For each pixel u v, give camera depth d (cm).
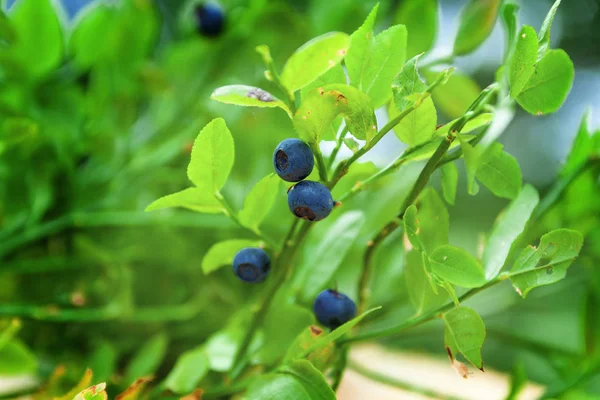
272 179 23
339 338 24
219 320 33
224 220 33
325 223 29
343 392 42
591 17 85
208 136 22
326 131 22
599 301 30
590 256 31
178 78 37
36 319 30
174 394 26
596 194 30
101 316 31
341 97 21
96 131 34
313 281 25
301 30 36
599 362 30
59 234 34
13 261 33
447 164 23
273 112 33
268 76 21
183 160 36
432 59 30
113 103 35
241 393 26
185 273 35
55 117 33
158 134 36
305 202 21
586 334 31
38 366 31
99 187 35
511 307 38
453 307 23
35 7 32
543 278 22
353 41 22
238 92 21
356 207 32
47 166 32
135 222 32
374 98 22
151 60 41
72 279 33
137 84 36
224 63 37
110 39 35
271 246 24
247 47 37
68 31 35
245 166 34
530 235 30
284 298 26
